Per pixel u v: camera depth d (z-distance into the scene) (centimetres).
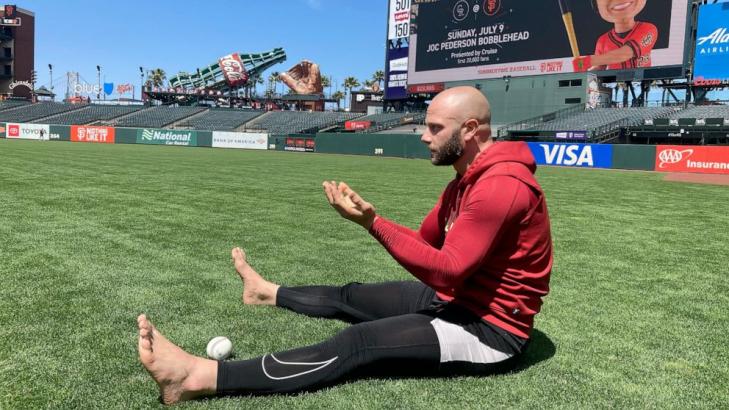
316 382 206
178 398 198
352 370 209
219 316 300
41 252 448
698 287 403
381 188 1187
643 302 360
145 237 529
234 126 5016
